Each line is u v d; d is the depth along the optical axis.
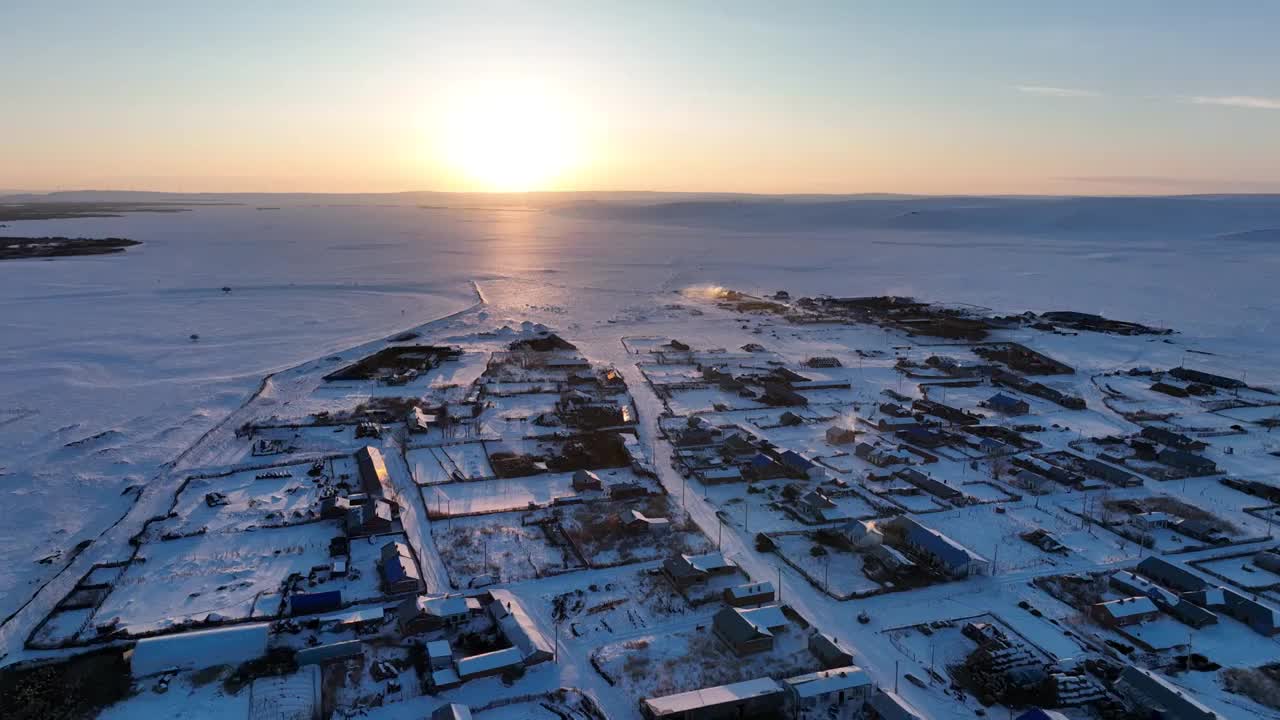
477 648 35.28
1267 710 31.73
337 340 100.44
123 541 45.28
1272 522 49.84
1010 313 126.75
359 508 48.22
